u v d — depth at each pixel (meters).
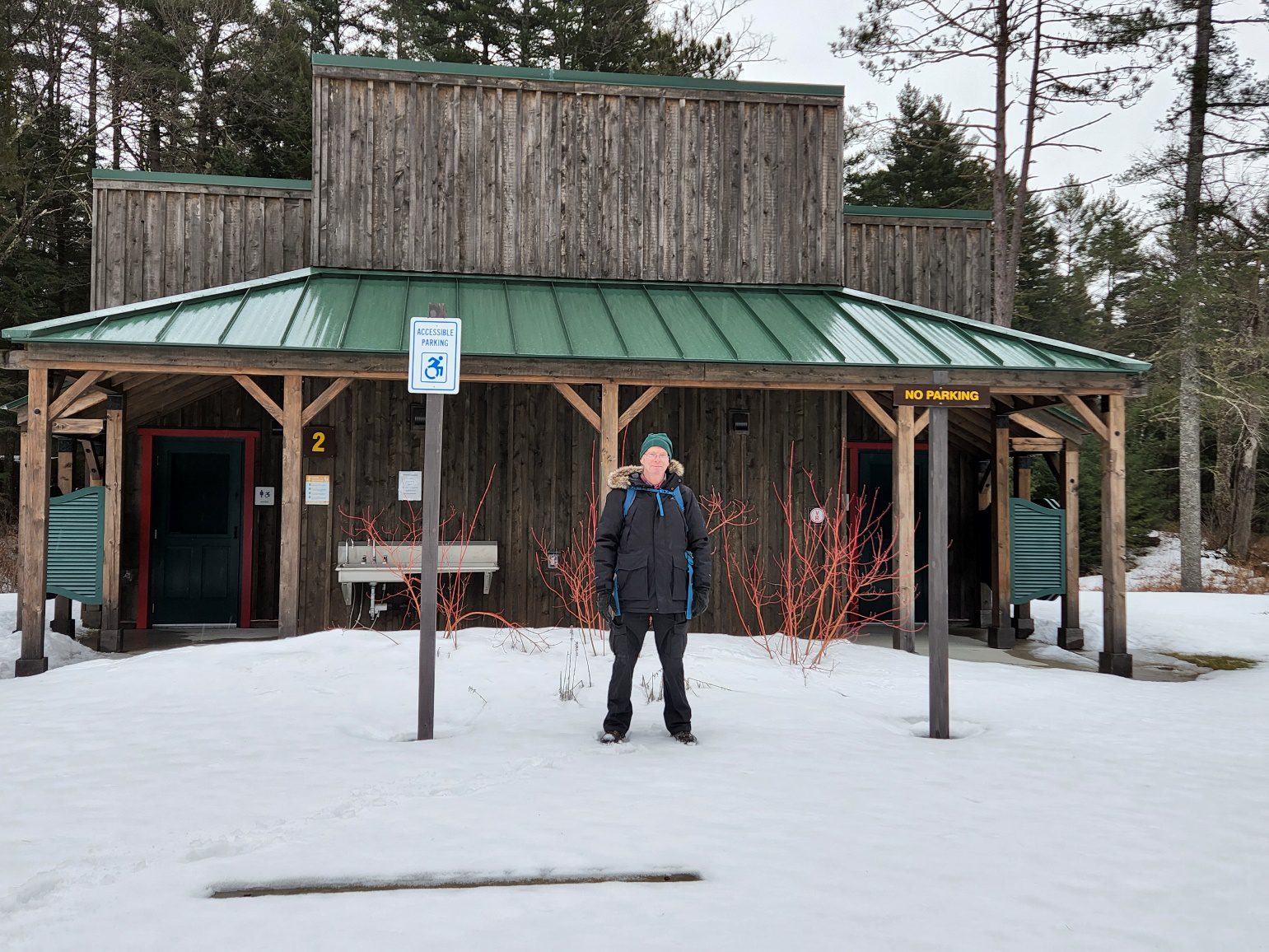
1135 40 19.41
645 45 26.78
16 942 2.63
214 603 12.11
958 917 2.90
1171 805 4.28
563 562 11.07
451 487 11.02
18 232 21.88
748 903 2.96
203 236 12.33
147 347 8.82
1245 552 27.59
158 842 3.51
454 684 6.81
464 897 2.99
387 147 11.68
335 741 5.23
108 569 10.45
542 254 11.88
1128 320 28.88
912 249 13.62
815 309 11.49
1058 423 12.21
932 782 4.54
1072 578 12.14
